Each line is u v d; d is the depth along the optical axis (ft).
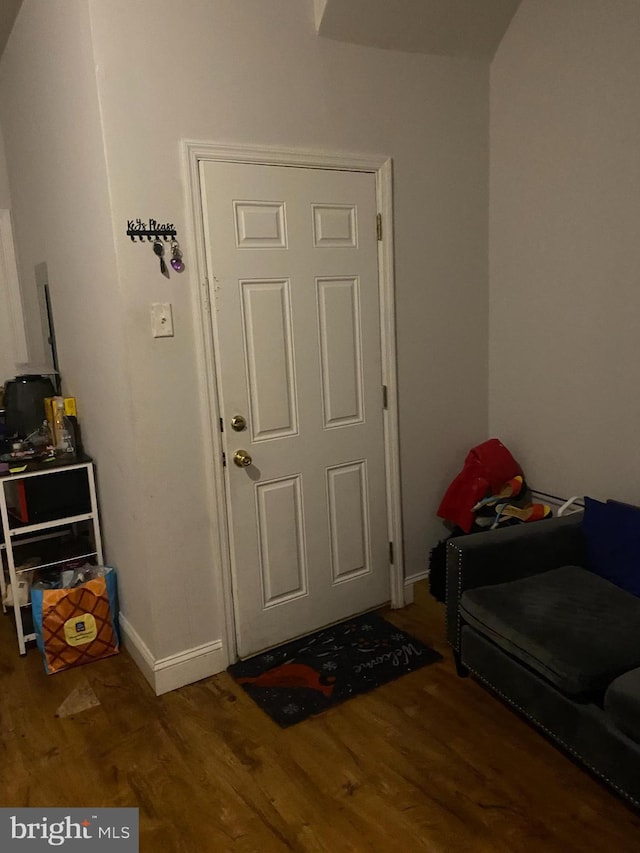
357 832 6.10
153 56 7.27
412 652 8.99
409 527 10.27
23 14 9.07
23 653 9.28
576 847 5.83
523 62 9.36
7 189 12.12
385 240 9.26
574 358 9.27
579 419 9.32
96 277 8.05
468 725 7.52
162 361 7.75
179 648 8.39
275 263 8.39
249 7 7.80
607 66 8.26
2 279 12.45
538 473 10.12
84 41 7.09
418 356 9.92
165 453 7.93
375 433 9.68
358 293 9.20
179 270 7.72
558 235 9.24
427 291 9.84
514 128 9.68
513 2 9.16
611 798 6.38
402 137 9.24
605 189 8.50
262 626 9.00
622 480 8.84
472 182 10.03
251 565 8.78
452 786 6.61
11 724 7.79
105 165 7.14
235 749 7.25
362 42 8.67
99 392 8.75
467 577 7.93
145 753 7.23
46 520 9.24
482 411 10.79
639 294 8.28
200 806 6.47
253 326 8.34
